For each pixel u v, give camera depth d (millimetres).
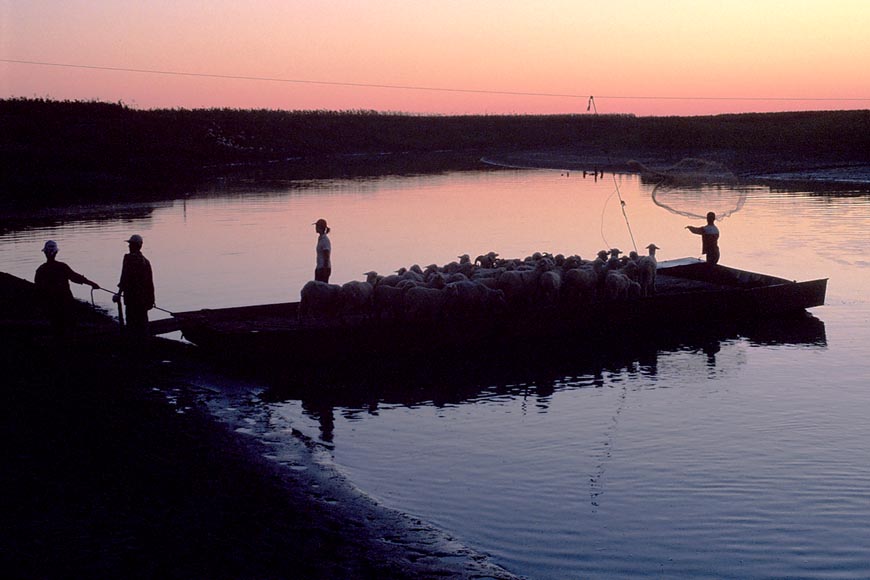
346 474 14148
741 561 11188
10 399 15953
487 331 21203
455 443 15625
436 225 46062
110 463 13484
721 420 16625
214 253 37281
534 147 153500
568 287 23125
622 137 137000
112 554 10453
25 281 24203
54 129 98562
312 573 10477
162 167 93938
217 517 11898
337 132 151750
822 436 15641
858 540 11680
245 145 125875
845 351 21375
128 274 18672
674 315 23328
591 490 13500
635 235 41344
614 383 19125
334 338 19859
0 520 11172
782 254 34312
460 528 12227
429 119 175250
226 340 18984
